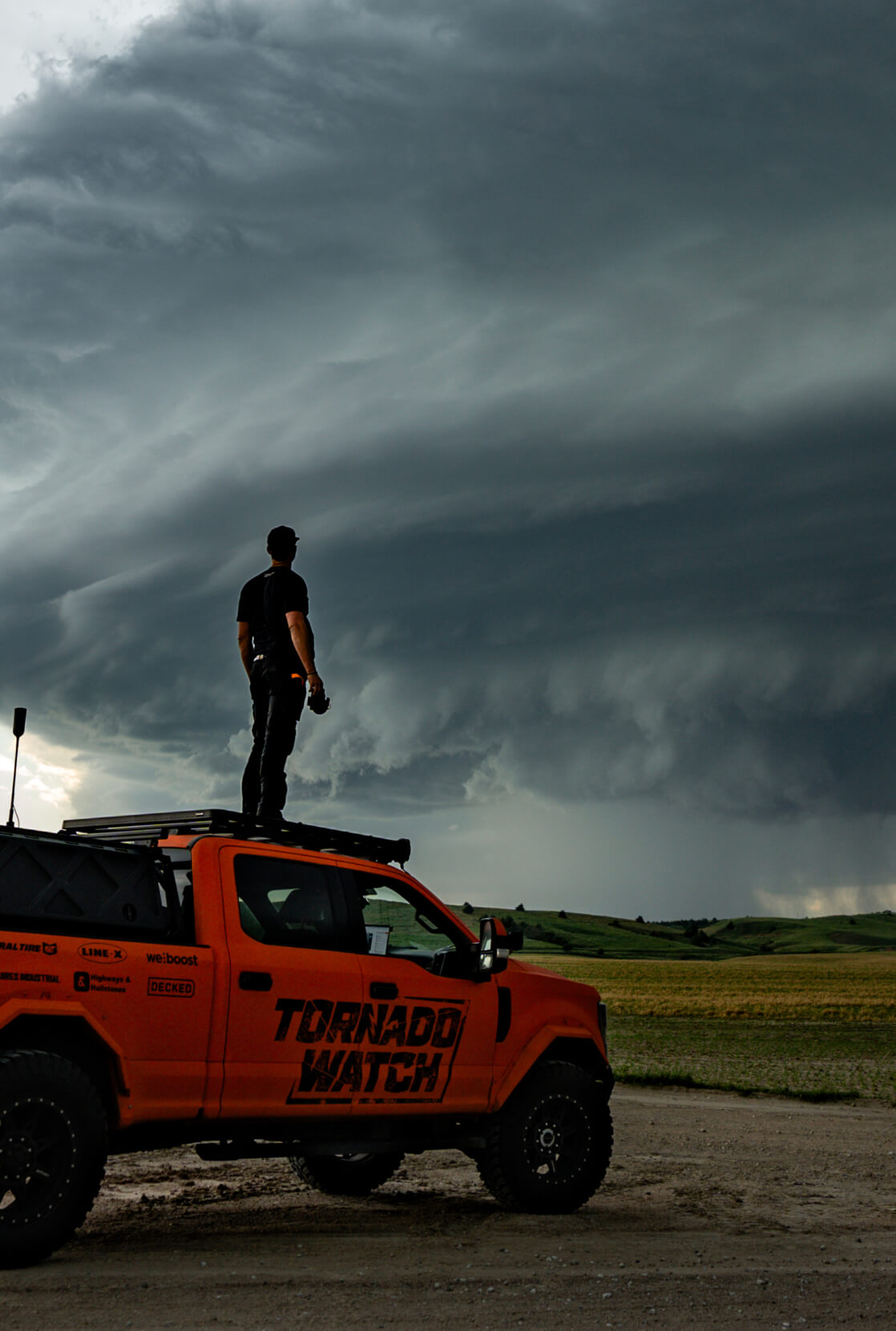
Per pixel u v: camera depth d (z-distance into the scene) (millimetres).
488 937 8875
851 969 147500
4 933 6625
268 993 7648
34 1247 6426
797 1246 7984
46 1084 6520
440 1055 8617
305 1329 5387
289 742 10062
